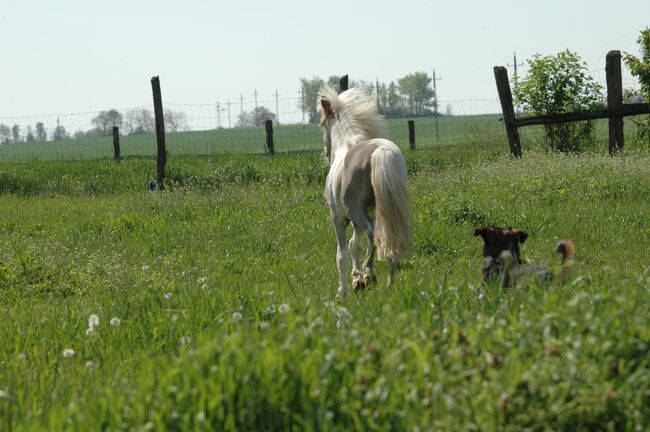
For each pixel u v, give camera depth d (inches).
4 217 841.5
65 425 220.8
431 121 4520.2
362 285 435.2
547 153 1023.0
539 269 340.2
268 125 1327.5
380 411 203.6
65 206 928.9
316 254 561.3
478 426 198.1
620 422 205.9
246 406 207.2
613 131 998.4
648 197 694.5
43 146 4207.7
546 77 1093.1
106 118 6230.3
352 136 470.9
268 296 370.3
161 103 1050.7
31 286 488.4
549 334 232.4
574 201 695.1
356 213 434.9
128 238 662.5
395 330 246.1
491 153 1143.0
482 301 291.9
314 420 202.7
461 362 217.3
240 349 220.1
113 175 1146.0
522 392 205.3
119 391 238.1
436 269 481.7
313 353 221.9
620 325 235.3
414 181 912.3
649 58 1083.9
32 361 316.2
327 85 502.0
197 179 1026.7
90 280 501.0
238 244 600.7
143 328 337.7
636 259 486.9
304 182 976.3
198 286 406.3
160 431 199.5
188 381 210.5
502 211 650.8
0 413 246.5
